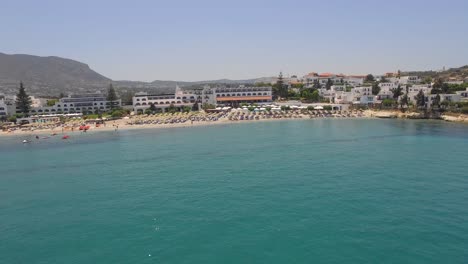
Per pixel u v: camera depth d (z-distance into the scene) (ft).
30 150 355.15
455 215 145.48
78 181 222.48
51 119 619.67
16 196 196.24
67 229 146.92
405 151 279.08
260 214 152.66
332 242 125.49
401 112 569.23
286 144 326.03
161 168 247.29
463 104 514.27
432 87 634.43
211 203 168.86
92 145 371.76
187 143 355.36
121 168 252.83
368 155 266.98
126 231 141.69
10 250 130.62
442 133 373.81
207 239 131.34
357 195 173.17
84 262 119.55
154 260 118.32
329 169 225.97
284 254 118.73
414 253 116.57
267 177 211.20
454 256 113.91
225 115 624.59
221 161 261.44
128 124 546.67
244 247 124.16
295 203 164.66
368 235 129.90
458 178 198.39
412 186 185.47
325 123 503.20
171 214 157.17
